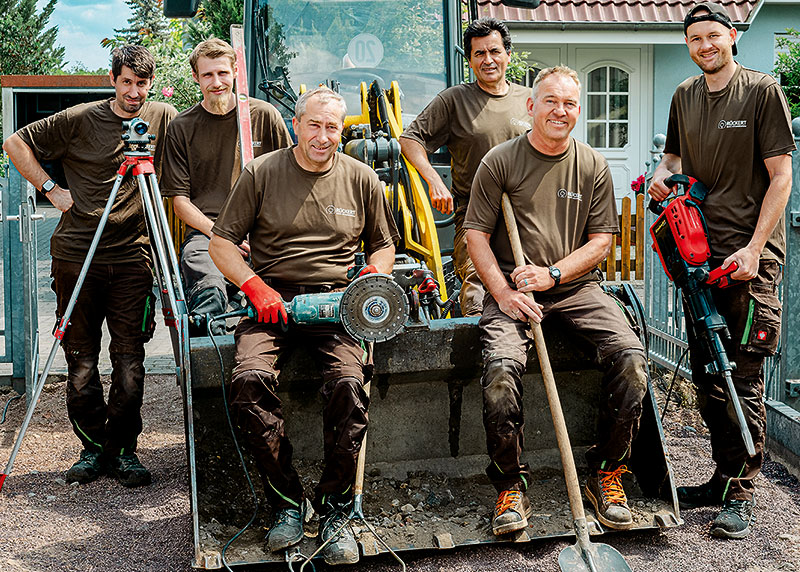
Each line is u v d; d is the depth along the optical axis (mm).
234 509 3910
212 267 4453
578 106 3818
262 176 3842
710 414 4113
